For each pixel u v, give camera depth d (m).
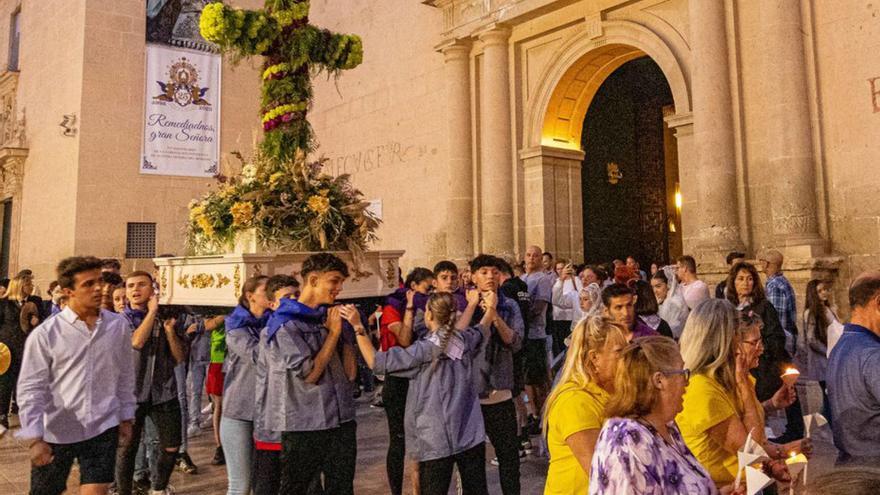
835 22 8.76
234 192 5.77
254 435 4.07
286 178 5.73
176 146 18.61
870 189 8.35
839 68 8.71
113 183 17.75
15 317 8.10
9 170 20.95
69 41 18.33
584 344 2.57
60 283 3.65
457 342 3.85
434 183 14.13
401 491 4.84
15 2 22.59
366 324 5.79
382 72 15.69
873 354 2.88
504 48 12.79
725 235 9.34
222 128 19.34
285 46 5.95
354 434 4.05
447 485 3.77
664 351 2.05
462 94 13.38
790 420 4.57
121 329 3.85
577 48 11.72
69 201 17.59
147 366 4.72
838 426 3.03
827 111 8.80
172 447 4.80
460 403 3.79
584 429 2.38
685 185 10.21
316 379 3.69
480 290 4.38
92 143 17.52
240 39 5.79
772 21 9.01
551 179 12.42
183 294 5.81
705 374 2.72
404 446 4.86
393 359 3.77
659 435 2.00
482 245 13.13
